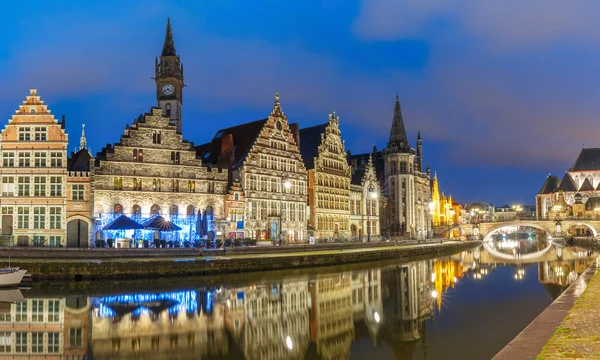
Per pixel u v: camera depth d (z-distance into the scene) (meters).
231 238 78.12
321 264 76.25
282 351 30.31
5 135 68.12
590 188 197.38
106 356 28.31
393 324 37.66
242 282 56.50
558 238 154.38
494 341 32.53
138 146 72.94
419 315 40.84
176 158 76.19
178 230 68.06
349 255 83.44
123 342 31.03
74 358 27.84
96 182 68.94
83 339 31.53
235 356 28.94
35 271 52.72
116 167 70.88
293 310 42.00
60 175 67.88
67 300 43.91
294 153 95.06
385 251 94.31
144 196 72.75
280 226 81.94
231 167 86.81
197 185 77.56
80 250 55.31
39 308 40.47
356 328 36.34
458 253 122.62
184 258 59.25
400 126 141.88
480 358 28.83
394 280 62.66
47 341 30.98
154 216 69.00
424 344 31.89
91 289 49.56
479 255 113.25
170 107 88.56
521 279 64.31
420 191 148.25
